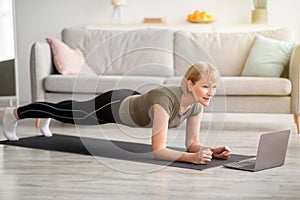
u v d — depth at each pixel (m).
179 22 7.37
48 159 3.97
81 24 7.48
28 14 7.51
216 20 7.30
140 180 3.37
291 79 5.17
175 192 3.10
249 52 5.76
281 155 3.77
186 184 3.27
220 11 7.30
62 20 7.50
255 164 3.61
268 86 5.13
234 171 3.60
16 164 3.81
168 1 7.37
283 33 5.82
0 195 3.04
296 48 5.19
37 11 7.50
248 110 5.21
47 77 5.54
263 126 5.67
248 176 3.47
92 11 7.45
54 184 3.28
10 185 3.25
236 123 5.88
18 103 7.05
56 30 7.50
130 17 7.44
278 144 3.72
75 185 3.25
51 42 5.79
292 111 5.17
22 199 2.96
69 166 3.75
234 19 7.29
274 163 3.73
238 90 5.16
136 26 7.06
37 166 3.75
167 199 2.96
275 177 3.45
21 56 7.56
